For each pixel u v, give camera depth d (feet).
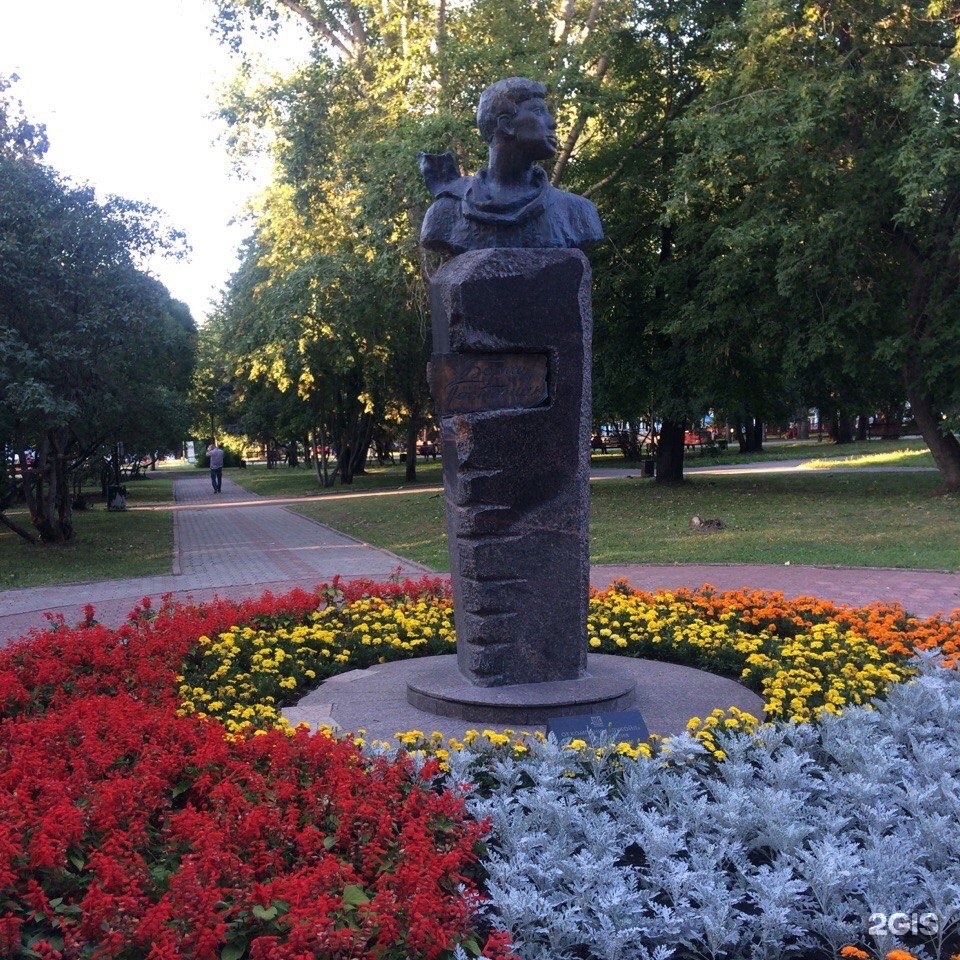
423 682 20.18
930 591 35.55
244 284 94.63
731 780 15.08
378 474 152.35
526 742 16.55
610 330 76.74
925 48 57.67
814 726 17.60
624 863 13.61
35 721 17.13
